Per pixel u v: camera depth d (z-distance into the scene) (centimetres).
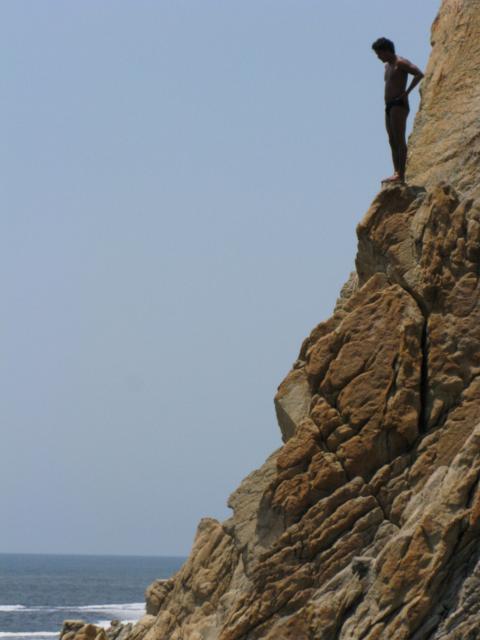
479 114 9956
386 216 9131
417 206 9106
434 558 7738
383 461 8706
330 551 8550
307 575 8575
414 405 8650
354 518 8581
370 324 8900
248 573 9962
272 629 8538
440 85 10412
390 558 7881
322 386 8944
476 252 8788
